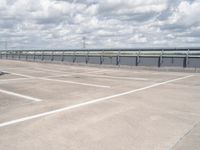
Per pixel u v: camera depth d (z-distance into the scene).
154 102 7.17
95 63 24.09
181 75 15.01
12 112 6.12
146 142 4.12
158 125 5.00
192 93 8.68
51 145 4.01
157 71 18.23
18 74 16.45
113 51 22.36
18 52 38.50
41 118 5.54
